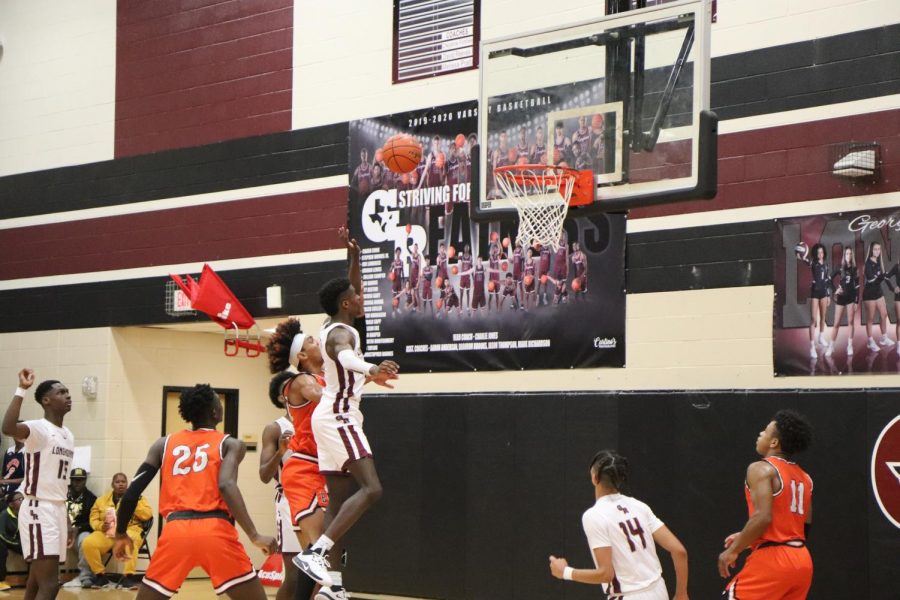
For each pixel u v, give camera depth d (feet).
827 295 30.40
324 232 40.40
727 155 32.45
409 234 38.34
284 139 41.65
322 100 40.88
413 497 36.37
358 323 22.81
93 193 46.21
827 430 29.55
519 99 28.09
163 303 43.91
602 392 33.55
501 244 36.32
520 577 34.04
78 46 47.26
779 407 30.35
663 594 20.22
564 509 33.55
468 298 36.86
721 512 30.89
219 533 21.08
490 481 35.04
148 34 45.50
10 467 42.47
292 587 26.37
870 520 28.76
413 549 36.14
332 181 40.37
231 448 21.70
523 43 28.22
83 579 41.42
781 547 22.25
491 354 36.17
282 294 41.11
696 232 32.76
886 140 29.94
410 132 38.63
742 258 31.91
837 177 30.55
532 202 27.45
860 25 30.63
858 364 29.73
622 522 20.25
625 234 33.91
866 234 29.96
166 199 44.32
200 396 22.26
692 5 25.43
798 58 31.53
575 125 26.99
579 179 26.73
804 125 31.24
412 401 36.86
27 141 48.26
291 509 24.20
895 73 29.96
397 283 38.47
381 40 39.70
